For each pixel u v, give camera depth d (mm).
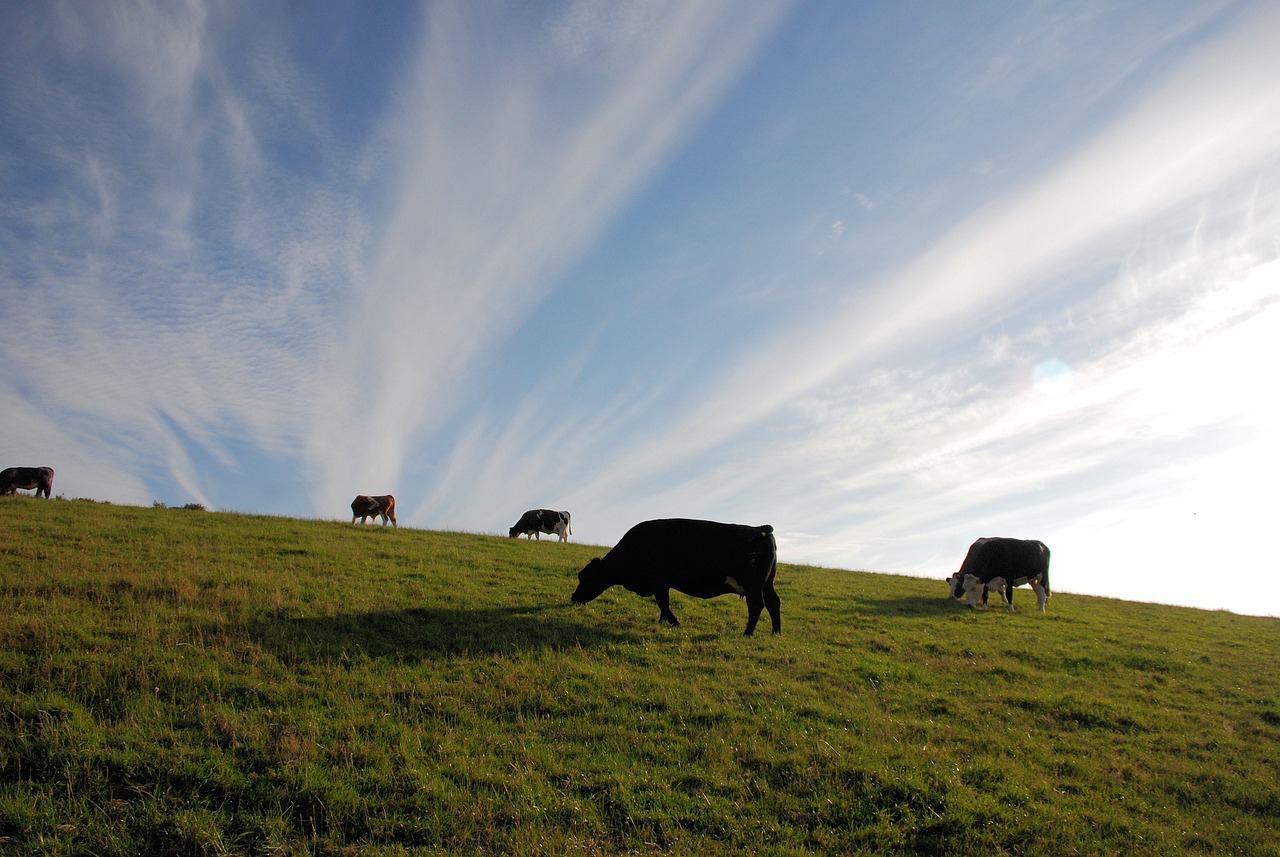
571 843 8117
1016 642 19234
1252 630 25016
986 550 25266
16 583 14594
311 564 19297
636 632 16500
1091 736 13031
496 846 8047
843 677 14547
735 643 16219
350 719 10352
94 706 10008
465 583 19422
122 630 12562
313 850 7785
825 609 21312
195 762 8898
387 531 27344
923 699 13828
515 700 11641
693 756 10414
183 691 10656
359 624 14586
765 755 10477
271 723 10023
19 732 9086
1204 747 13086
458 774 9297
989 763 10930
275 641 12945
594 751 10273
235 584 16203
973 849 8758
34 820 7707
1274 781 11859
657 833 8547
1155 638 21750
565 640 15203
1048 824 9461
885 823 9047
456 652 13617
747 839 8578
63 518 21859
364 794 8688
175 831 7770
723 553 17422
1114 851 9062
